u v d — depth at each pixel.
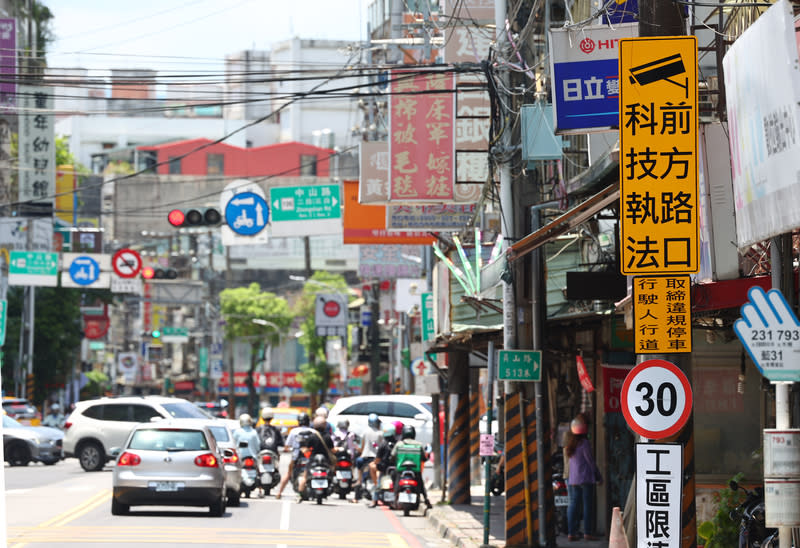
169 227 188.38
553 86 24.69
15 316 112.19
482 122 40.91
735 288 22.41
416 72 36.25
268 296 185.12
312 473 50.53
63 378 123.00
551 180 34.53
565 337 42.66
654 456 19.52
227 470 47.44
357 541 35.66
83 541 32.91
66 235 131.75
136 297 184.38
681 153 19.48
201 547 31.98
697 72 19.55
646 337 19.52
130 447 41.25
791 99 17.09
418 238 61.59
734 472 32.75
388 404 72.81
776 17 17.62
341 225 64.25
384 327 129.75
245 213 64.06
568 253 36.59
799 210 16.91
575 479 36.19
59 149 141.38
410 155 40.41
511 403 33.69
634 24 24.50
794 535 18.58
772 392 28.75
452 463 50.72
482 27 38.47
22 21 98.06
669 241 19.44
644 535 19.50
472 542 35.09
